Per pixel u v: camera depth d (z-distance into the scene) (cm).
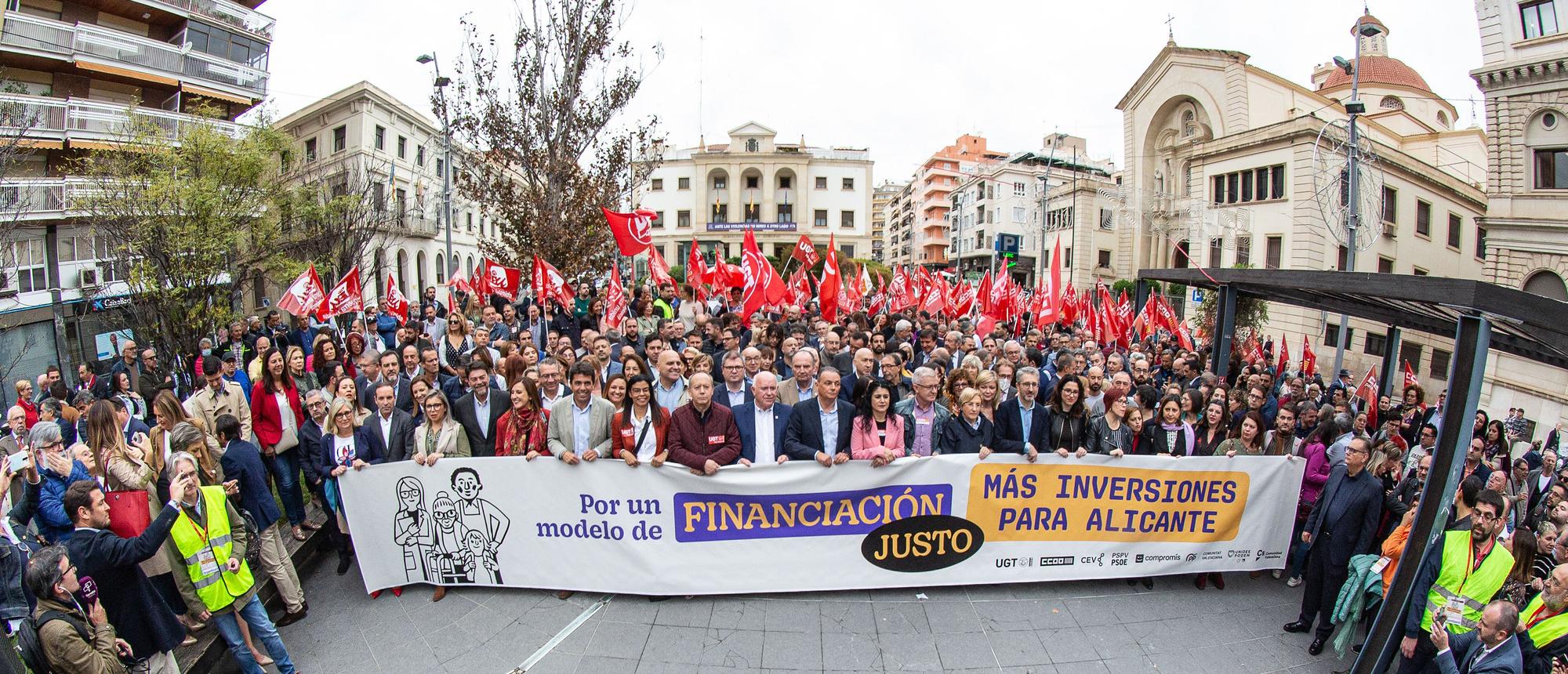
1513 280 1931
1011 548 574
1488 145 1973
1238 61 3216
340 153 2992
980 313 1385
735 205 6900
